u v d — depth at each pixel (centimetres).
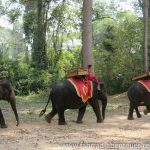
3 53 3719
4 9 3616
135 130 1278
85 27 2031
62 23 3559
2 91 1308
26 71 3250
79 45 3797
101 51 3228
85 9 2030
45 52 3425
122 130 1277
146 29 2775
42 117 1602
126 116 1647
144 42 2756
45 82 3150
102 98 1466
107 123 1432
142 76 1519
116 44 3050
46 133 1220
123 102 2325
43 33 3447
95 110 1448
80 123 1424
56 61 3419
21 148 1005
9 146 1032
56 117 1584
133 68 2998
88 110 1838
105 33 3384
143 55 2880
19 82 3170
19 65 3306
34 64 3375
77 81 1391
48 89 3019
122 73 3012
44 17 3475
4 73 3206
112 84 3086
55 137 1151
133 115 1675
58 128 1313
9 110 1909
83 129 1296
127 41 3027
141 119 1543
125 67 3009
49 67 3375
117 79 3064
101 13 3716
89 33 2031
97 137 1152
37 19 3469
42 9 3466
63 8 3522
